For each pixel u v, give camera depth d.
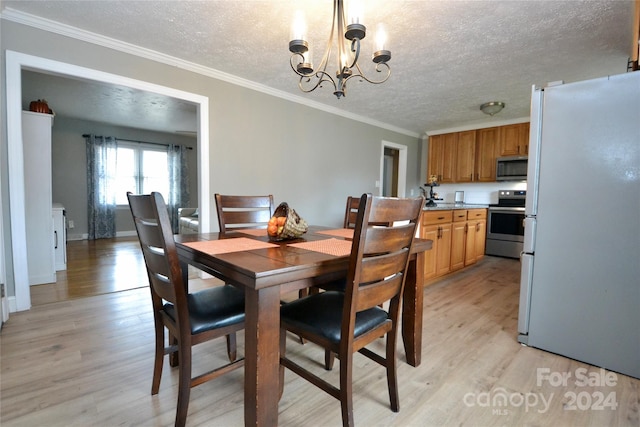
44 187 2.99
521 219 4.38
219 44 2.51
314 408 1.36
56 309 2.38
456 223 3.54
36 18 2.15
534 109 1.87
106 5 2.00
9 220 2.22
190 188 7.20
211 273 1.26
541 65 2.78
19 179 2.22
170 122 5.73
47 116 2.92
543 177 1.84
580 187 1.72
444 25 2.13
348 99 3.88
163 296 1.25
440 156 5.53
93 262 3.95
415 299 1.68
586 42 2.34
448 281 3.36
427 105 4.09
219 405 1.37
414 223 1.27
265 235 1.80
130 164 6.36
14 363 1.65
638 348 1.59
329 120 4.29
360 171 4.82
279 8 2.00
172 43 2.51
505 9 1.94
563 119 1.76
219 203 2.04
